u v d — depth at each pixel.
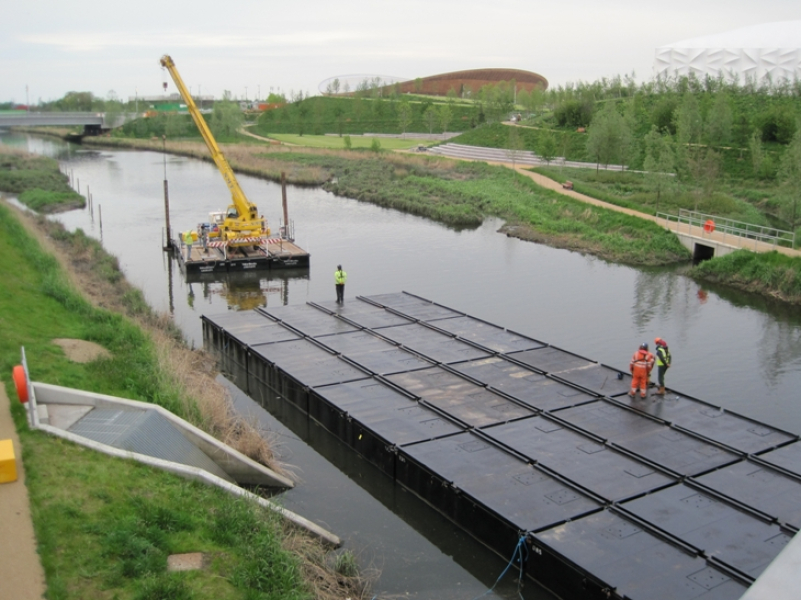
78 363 17.77
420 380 19.48
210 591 10.04
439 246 43.25
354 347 22.33
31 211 50.31
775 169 59.53
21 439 12.55
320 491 15.63
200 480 12.84
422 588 12.26
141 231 47.28
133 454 12.78
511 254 41.28
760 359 24.06
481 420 16.81
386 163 79.12
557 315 28.91
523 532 12.20
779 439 15.80
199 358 23.22
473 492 13.55
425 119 121.81
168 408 16.52
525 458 14.84
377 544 13.62
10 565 9.57
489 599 11.98
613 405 17.80
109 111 130.50
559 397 18.28
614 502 13.08
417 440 15.78
